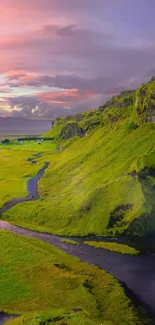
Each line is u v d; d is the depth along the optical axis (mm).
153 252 101500
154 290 79938
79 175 183000
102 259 96938
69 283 82500
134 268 91062
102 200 128500
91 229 119062
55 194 162750
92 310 71875
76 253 101500
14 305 74688
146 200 122188
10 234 116312
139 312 71438
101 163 182750
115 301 75250
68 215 128250
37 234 118875
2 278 85812
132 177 133625
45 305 74188
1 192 175250
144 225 116062
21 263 93938
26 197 164250
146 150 164625
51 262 94375
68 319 66625
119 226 118312
